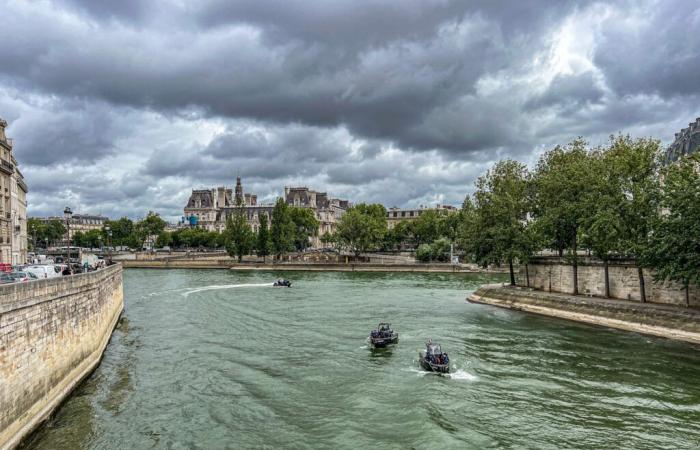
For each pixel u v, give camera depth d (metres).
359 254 171.00
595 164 63.12
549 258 70.12
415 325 52.91
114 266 54.94
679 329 44.66
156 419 26.73
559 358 38.72
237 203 180.00
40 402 25.12
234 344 44.09
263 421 26.84
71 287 30.52
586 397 30.23
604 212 54.03
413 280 107.25
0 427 20.77
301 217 189.25
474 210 79.62
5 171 63.81
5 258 64.75
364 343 44.50
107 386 31.73
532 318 57.41
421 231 167.00
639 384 32.38
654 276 48.84
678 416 27.33
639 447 23.89
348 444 24.16
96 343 37.12
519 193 73.69
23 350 23.17
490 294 71.12
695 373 34.41
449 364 36.59
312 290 87.56
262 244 149.25
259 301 72.50
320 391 31.53
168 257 159.25
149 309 64.81
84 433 24.66
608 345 42.81
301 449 23.67
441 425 26.25
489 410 28.31
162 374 34.72
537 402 29.52
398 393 31.16
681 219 45.28
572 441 24.48
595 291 61.84
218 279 110.31
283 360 38.72
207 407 28.66
